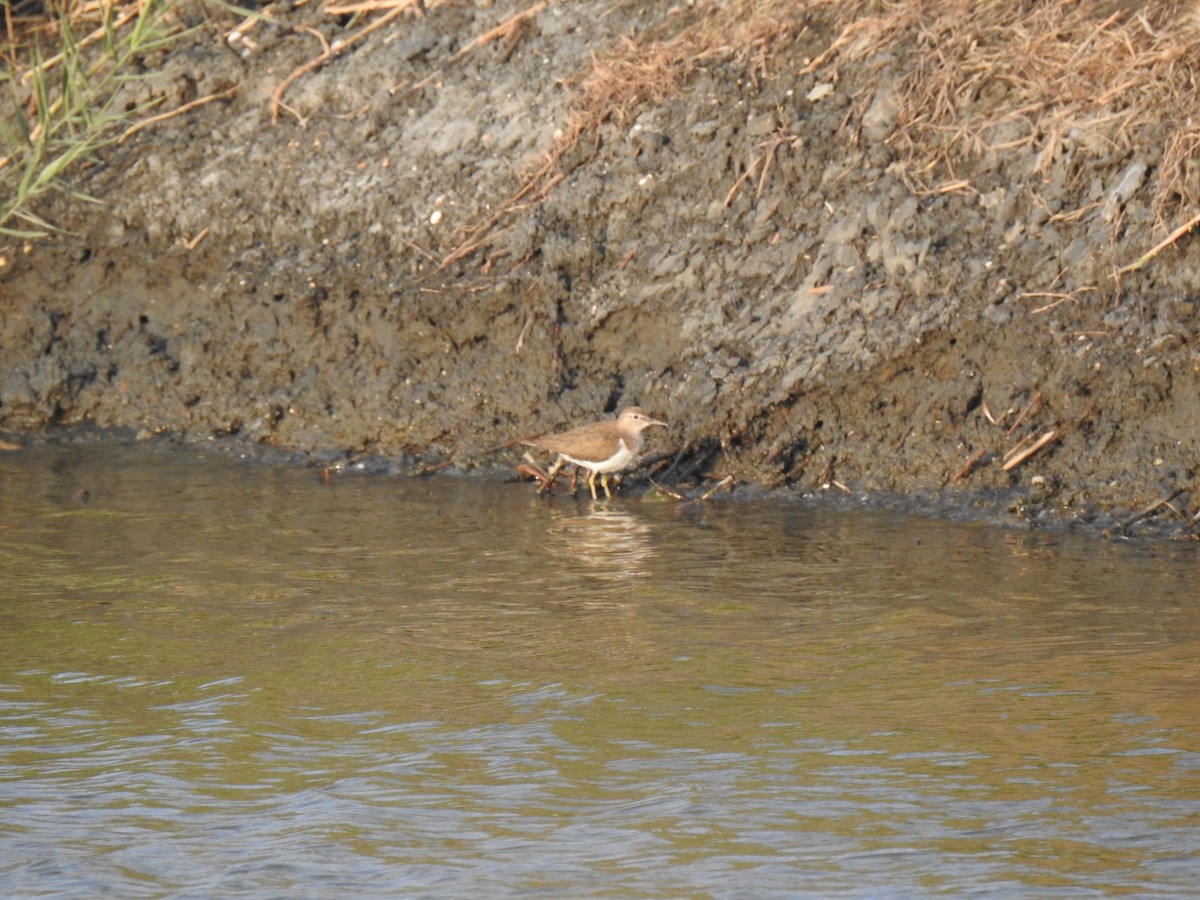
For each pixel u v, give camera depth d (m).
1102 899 10.83
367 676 15.20
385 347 24.55
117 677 15.28
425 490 22.36
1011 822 11.95
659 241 24.12
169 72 28.58
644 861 11.54
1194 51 23.02
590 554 19.14
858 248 22.95
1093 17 24.36
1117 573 17.89
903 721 13.81
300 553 19.34
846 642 15.84
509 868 11.48
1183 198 21.62
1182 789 12.35
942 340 21.64
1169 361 20.52
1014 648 15.53
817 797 12.45
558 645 15.95
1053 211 22.38
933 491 21.16
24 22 30.44
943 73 24.16
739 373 22.42
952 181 23.14
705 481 22.14
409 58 27.86
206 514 21.16
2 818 12.39
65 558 19.22
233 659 15.73
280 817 12.35
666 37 26.66
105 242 26.95
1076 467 20.61
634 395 23.23
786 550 19.12
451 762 13.24
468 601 17.41
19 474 23.30
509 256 24.56
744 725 13.83
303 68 28.19
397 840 11.95
